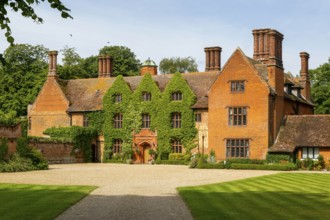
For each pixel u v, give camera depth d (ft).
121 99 175.73
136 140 171.73
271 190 73.10
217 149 151.33
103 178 97.55
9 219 45.62
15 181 87.56
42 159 129.39
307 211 51.49
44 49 240.12
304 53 180.45
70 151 167.63
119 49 269.23
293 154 141.69
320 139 139.03
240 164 134.72
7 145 123.95
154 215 49.11
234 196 64.69
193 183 86.94
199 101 162.71
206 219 46.32
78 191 69.97
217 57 176.24
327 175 106.01
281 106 152.97
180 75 165.68
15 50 226.79
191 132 161.68
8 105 213.05
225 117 150.71
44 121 189.26
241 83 149.18
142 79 172.65
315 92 209.15
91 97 185.68
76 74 245.86
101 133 178.40
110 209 53.01
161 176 104.01
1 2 32.63
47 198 60.75
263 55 170.09
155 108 168.76
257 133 145.48
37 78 217.77
